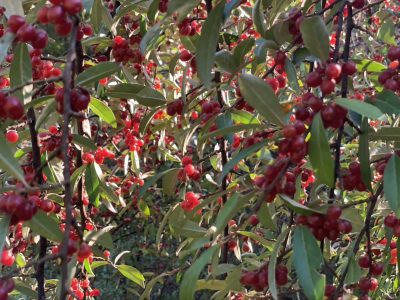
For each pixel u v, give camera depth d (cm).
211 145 133
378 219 92
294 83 68
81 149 84
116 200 91
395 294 97
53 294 98
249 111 79
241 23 96
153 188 130
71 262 60
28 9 83
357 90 84
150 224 163
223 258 87
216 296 69
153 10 74
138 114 100
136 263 188
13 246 93
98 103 81
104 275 186
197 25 86
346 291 62
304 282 54
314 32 57
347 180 62
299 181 79
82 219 86
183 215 82
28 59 59
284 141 56
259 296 73
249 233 78
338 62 61
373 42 128
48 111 62
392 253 79
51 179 83
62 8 53
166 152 108
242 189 65
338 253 93
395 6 136
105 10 85
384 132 62
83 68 85
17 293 91
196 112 99
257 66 77
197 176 82
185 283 55
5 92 53
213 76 82
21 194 53
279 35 69
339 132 60
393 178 59
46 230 60
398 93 69
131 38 86
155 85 100
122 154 110
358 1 67
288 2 82
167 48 117
